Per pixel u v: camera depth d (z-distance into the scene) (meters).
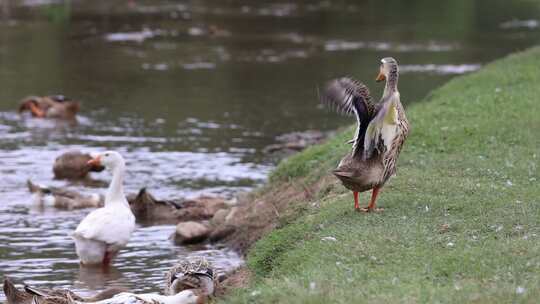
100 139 23.73
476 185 13.29
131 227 14.80
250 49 39.75
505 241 10.64
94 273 13.98
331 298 9.01
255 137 24.12
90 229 14.29
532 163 14.38
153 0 57.78
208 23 48.16
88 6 52.97
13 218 17.02
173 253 15.19
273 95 29.97
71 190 18.30
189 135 24.28
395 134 11.43
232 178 19.95
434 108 19.17
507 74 22.00
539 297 8.86
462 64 35.44
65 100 26.98
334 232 11.54
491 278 9.52
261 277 11.62
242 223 15.80
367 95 11.20
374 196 12.23
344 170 11.55
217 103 28.59
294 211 14.22
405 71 33.72
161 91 30.39
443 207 12.21
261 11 54.44
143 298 10.82
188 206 17.58
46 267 14.22
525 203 12.18
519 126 16.88
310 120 26.30
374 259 10.35
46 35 42.12
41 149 22.62
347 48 40.16
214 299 11.12
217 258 14.79
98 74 33.22
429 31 46.31
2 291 12.80
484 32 45.94
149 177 19.98
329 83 10.87
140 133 24.45
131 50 38.78
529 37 43.62
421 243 10.81
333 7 57.41
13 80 31.70
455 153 15.52
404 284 9.43
